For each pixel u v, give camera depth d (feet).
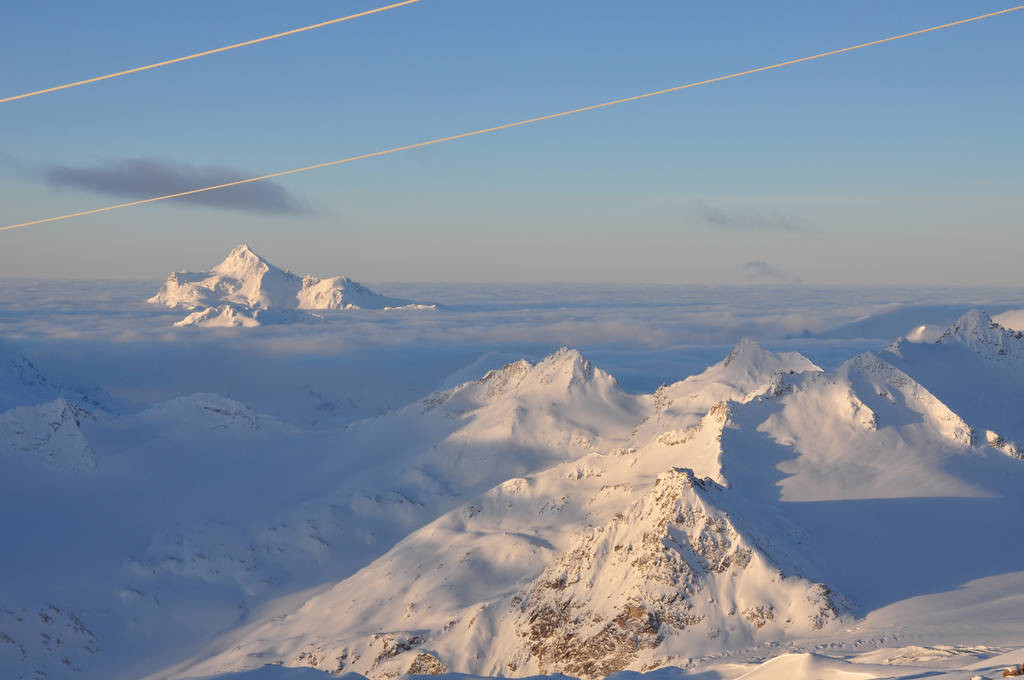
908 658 280.92
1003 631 325.42
